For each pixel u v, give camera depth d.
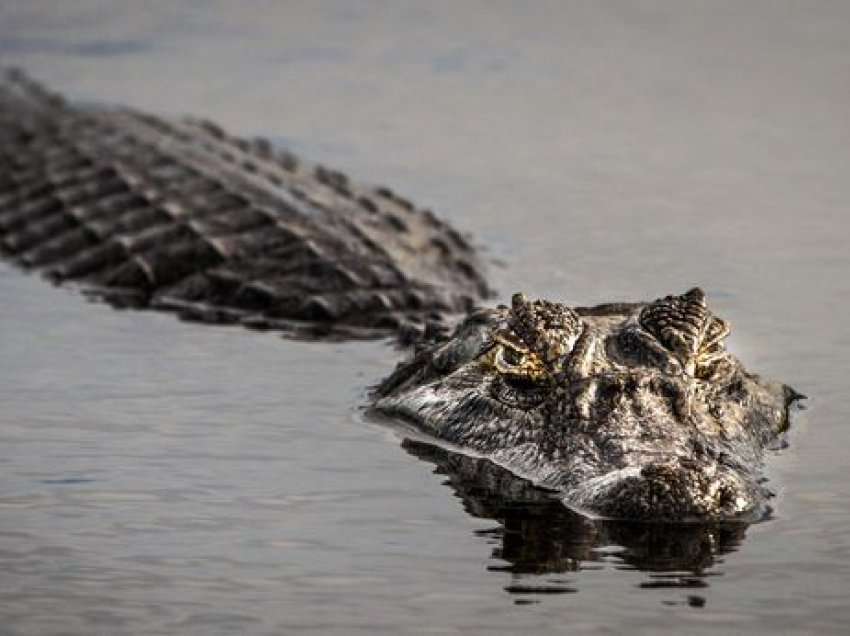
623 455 27.97
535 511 27.45
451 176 52.94
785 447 30.42
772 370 35.06
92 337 39.69
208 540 26.59
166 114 60.34
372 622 23.48
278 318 41.56
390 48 67.94
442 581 24.84
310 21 72.31
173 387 35.50
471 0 74.62
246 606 24.08
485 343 31.69
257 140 54.88
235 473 29.83
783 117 57.06
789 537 26.17
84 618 23.72
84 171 51.19
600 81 62.44
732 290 41.31
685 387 29.05
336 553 25.98
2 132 57.28
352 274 42.47
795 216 47.38
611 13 71.69
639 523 26.70
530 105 60.06
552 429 29.08
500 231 47.56
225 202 47.22
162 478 29.56
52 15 73.75
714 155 53.47
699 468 27.17
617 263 44.06
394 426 32.44
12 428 32.44
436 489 28.73
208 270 43.81
